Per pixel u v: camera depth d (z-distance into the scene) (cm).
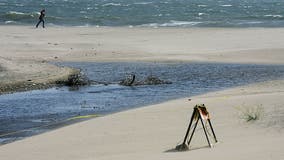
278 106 3575
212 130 2848
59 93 5409
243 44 9238
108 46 8975
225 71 6712
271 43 9344
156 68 6956
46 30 11519
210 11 19912
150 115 3725
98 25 13450
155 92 5409
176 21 14962
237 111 3575
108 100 5028
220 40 9781
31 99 5094
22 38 9869
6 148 3150
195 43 9388
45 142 3198
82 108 4662
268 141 2672
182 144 2716
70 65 7181
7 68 6197
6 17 14475
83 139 3169
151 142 2938
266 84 5672
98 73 6594
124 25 13562
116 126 3444
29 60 7256
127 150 2800
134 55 8062
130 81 5881
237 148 2583
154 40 9825
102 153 2781
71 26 12988
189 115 3625
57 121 4150
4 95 5291
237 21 15150
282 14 18988
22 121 4191
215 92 5228
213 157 2425
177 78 6241
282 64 7300
